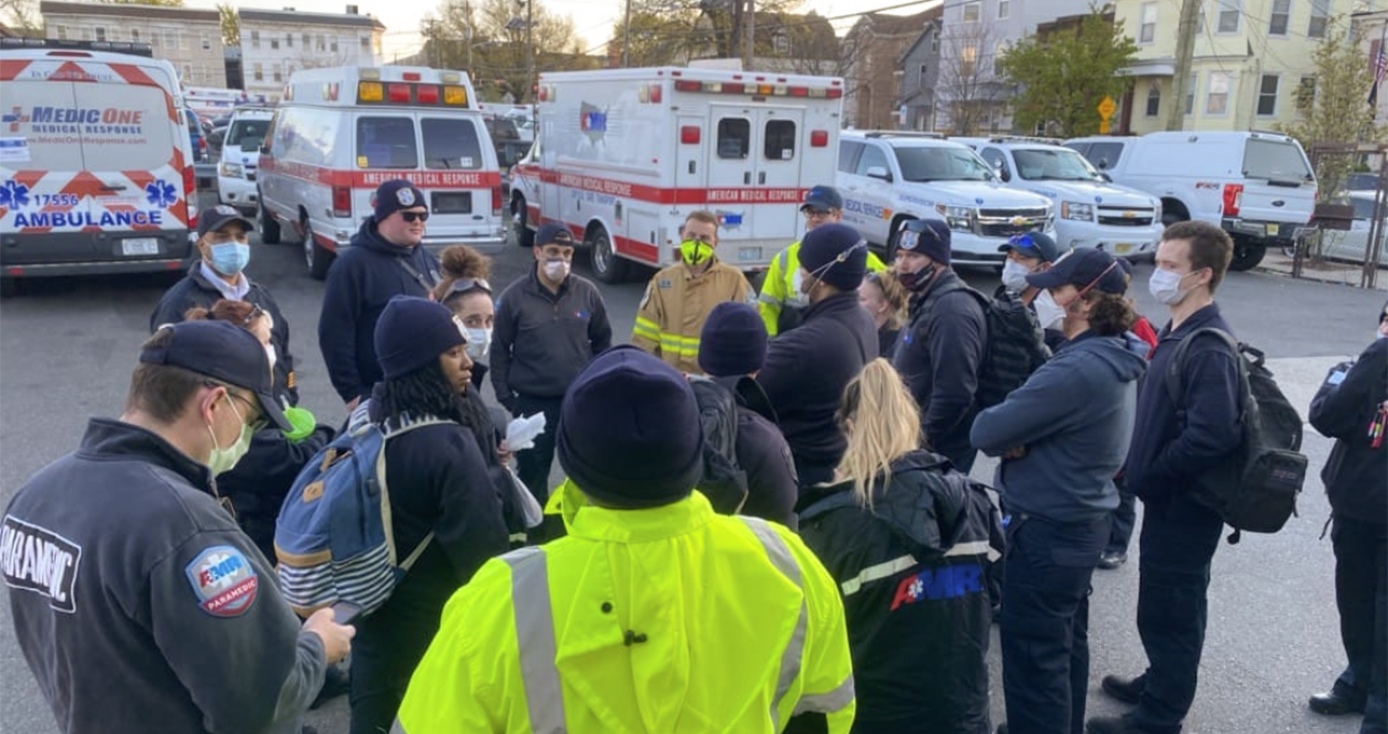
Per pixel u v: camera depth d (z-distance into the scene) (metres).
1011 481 3.15
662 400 1.37
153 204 10.40
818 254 3.68
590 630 1.36
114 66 10.02
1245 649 4.36
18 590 1.84
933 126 41.78
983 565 2.46
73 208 10.07
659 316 5.31
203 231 4.30
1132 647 4.36
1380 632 3.46
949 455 4.21
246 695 1.80
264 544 3.46
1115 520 5.14
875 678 2.39
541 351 4.89
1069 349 3.09
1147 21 34.38
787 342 3.60
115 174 10.20
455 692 1.38
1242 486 3.14
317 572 2.50
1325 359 10.10
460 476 2.53
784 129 11.95
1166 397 3.33
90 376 8.25
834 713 1.58
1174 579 3.39
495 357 4.95
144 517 1.74
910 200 13.99
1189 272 3.38
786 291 5.21
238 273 4.45
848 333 3.67
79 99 9.92
